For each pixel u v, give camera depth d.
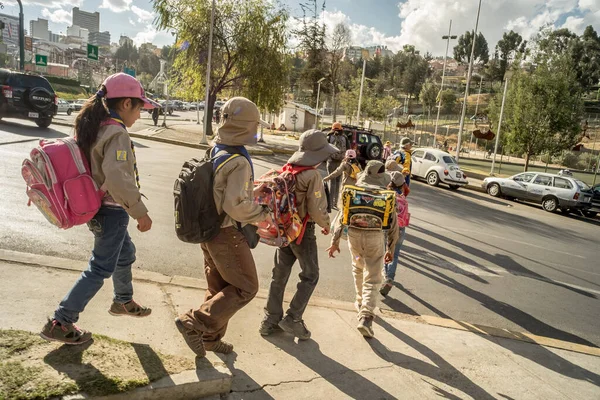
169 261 5.36
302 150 3.62
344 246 7.59
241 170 2.59
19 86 15.72
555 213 18.14
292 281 5.49
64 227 2.45
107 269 2.65
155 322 3.40
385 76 119.19
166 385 2.47
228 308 2.78
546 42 25.56
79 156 2.45
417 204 14.13
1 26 25.45
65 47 142.38
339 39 49.91
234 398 2.73
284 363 3.33
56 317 2.55
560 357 4.41
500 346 4.44
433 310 5.38
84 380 2.31
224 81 26.88
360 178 4.86
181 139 22.00
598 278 8.08
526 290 6.70
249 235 2.77
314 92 65.00
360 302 4.53
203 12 25.03
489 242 9.75
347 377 3.31
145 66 136.25
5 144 11.66
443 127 66.19
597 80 99.44
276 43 25.78
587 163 44.72
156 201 8.45
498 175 27.34
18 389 2.13
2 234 5.19
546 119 25.00
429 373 3.63
